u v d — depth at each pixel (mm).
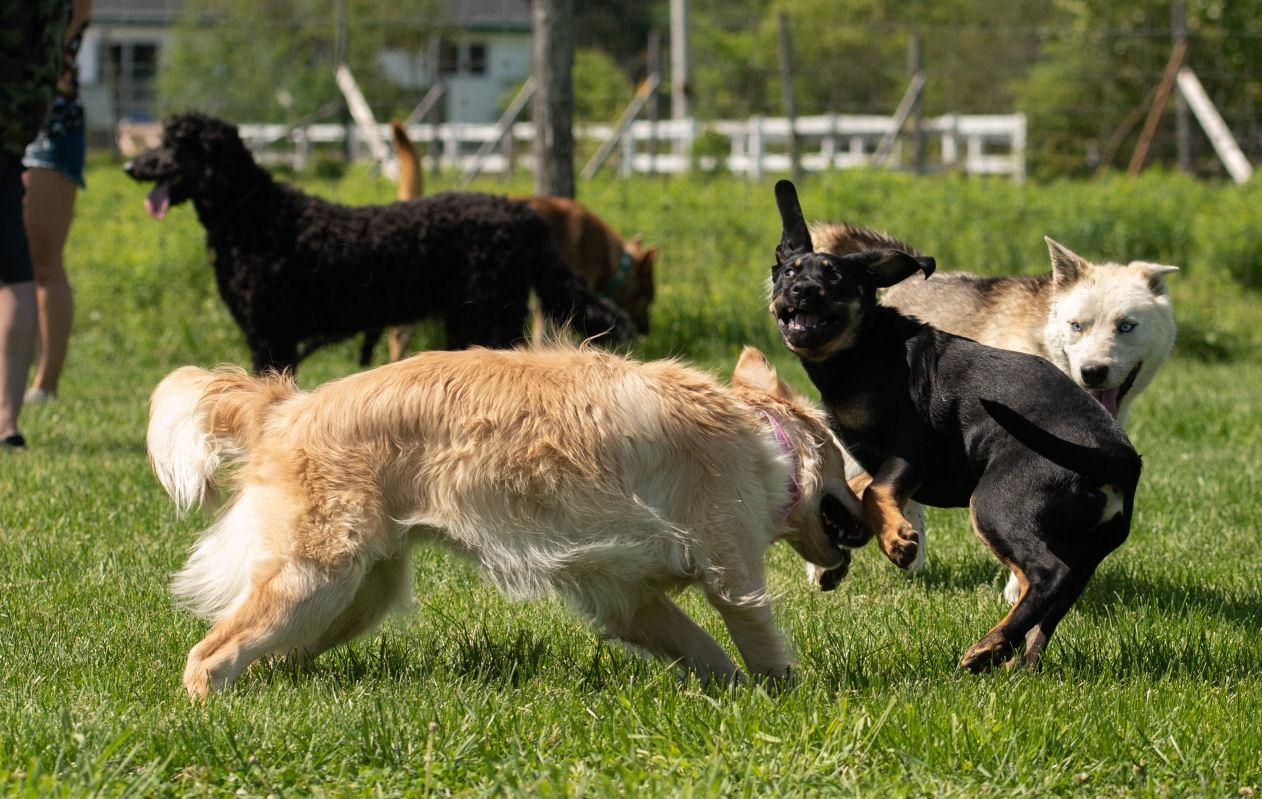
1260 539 8648
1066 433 6059
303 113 39781
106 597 7102
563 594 5598
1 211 10352
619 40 62438
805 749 4637
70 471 9938
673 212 21844
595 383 5535
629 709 5020
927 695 5266
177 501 5879
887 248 8266
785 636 6332
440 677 5828
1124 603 7348
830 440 6180
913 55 33219
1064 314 8336
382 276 12180
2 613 6723
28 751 4484
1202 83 34594
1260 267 22062
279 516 5367
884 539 6090
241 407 5727
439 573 7820
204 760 4523
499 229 12492
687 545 5523
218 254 12164
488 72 61438
